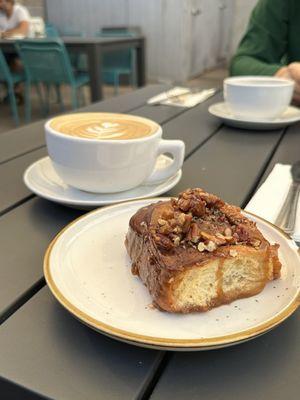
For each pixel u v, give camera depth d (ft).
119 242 0.70
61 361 0.50
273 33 2.35
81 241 0.69
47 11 8.23
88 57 4.24
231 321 0.53
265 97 1.41
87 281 0.60
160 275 0.53
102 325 0.48
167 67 7.53
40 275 0.67
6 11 5.72
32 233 0.79
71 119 0.97
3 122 5.25
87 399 0.45
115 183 0.88
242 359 0.51
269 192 0.92
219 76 8.22
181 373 0.49
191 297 0.54
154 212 0.63
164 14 7.16
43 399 0.46
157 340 0.47
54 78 4.53
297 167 1.07
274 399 0.45
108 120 0.97
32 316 0.57
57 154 0.86
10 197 0.95
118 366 0.49
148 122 0.97
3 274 0.67
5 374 0.48
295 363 0.50
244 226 0.62
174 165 0.94
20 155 1.24
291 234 0.75
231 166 1.14
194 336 0.49
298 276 0.60
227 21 9.00
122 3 7.45
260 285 0.58
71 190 0.93
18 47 4.39
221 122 1.59
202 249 0.56
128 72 5.67
